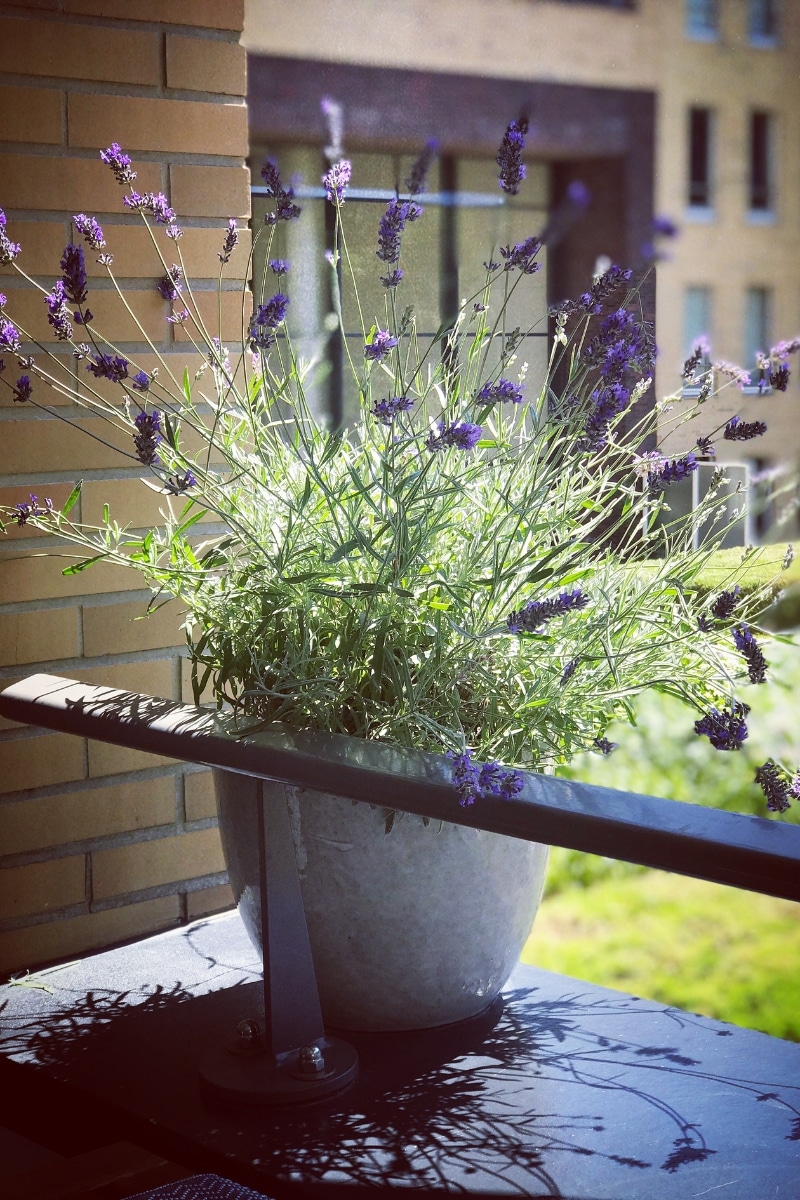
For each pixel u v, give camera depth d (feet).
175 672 6.38
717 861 3.63
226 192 6.36
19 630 6.00
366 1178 4.29
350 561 4.86
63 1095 4.84
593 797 3.99
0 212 5.09
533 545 4.82
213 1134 4.52
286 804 4.71
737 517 5.25
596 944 13.42
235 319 6.40
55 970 5.82
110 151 5.20
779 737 14.21
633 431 5.61
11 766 6.01
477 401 4.57
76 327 6.05
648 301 5.80
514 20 24.45
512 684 4.93
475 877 4.89
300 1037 4.83
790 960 12.89
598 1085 4.80
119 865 6.30
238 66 6.35
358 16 9.53
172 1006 5.45
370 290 6.88
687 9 33.81
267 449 5.21
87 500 6.10
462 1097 4.73
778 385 4.99
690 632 4.89
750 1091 4.78
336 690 4.83
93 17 5.98
